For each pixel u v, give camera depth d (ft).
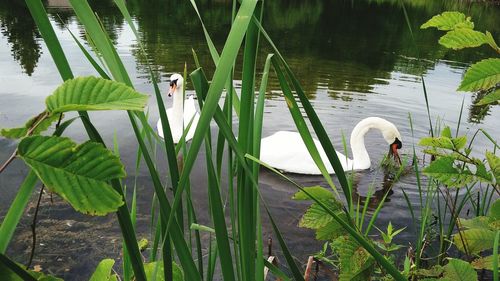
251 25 3.37
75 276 13.51
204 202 18.31
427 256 13.97
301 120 3.67
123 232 2.99
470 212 17.83
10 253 14.44
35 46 48.80
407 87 38.11
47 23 2.51
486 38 5.25
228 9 97.71
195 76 3.12
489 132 27.73
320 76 41.39
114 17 73.82
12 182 18.53
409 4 121.80
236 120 28.45
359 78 40.98
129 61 43.52
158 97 3.15
